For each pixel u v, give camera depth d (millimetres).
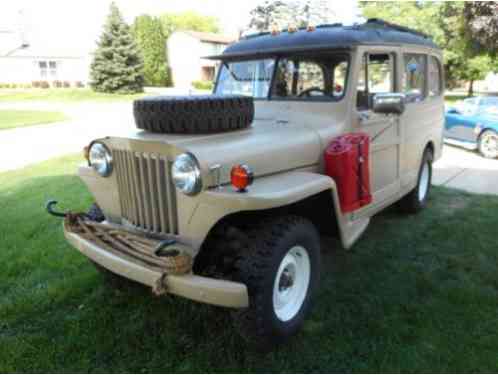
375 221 5008
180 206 2541
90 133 13273
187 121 2666
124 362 2646
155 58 45688
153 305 3215
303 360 2637
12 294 3416
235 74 4059
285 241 2574
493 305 3178
